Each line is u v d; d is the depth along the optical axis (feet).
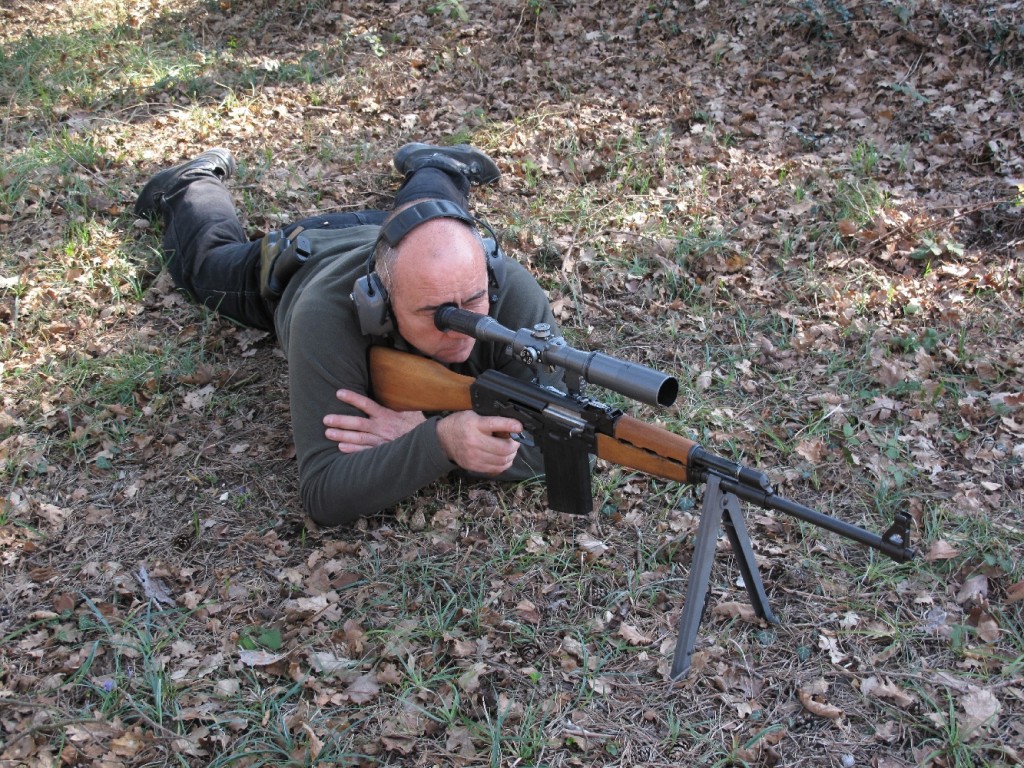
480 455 10.66
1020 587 11.10
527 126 22.63
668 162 20.86
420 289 10.71
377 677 10.38
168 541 12.43
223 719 9.95
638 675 10.48
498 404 10.48
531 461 12.87
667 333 16.17
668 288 17.20
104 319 16.75
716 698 10.18
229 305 15.98
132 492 13.24
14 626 11.18
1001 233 18.31
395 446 11.34
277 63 26.02
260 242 15.19
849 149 21.27
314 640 10.89
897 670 10.37
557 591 11.59
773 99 23.36
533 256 18.01
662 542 12.14
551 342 9.70
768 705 10.11
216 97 25.02
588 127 22.35
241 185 20.47
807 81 23.66
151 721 9.93
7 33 29.91
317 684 10.32
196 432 14.33
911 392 14.55
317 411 11.93
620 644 10.81
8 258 17.99
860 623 10.95
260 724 9.95
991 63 23.02
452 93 24.80
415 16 28.63
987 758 9.41
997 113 21.68
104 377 15.29
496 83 24.95
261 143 22.47
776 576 11.59
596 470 13.28
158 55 27.35
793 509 8.58
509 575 11.80
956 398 14.43
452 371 11.63
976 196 19.36
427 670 10.57
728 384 14.94
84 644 10.90
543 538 12.34
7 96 25.00
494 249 11.86
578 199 19.51
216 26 29.48
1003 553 11.64
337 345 11.75
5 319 16.60
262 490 13.25
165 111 24.26
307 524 12.56
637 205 19.40
